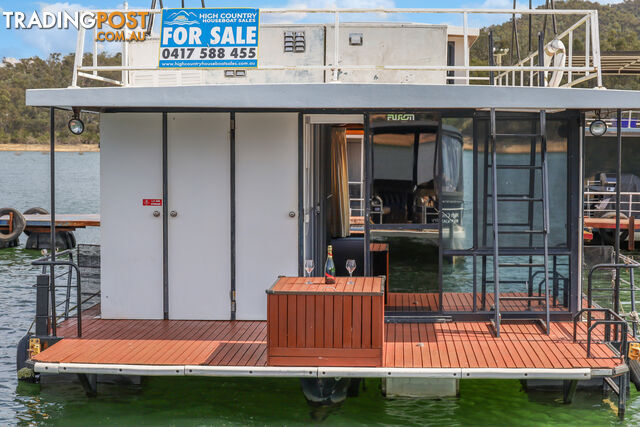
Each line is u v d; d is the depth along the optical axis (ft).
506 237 27.14
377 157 26.78
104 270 27.73
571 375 21.72
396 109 26.61
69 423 23.56
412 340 24.84
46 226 70.95
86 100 24.32
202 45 25.14
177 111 27.09
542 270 27.20
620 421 23.38
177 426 23.16
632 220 63.00
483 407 24.50
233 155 27.04
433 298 27.09
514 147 26.71
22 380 26.99
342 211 40.40
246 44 25.07
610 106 24.13
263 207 27.20
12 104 446.60
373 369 21.90
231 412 24.20
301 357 22.20
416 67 24.66
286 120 26.89
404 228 26.91
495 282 25.23
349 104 24.02
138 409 24.57
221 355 23.39
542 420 23.40
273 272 27.32
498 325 25.20
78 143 459.32
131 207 27.43
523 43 213.87
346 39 31.24
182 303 27.66
